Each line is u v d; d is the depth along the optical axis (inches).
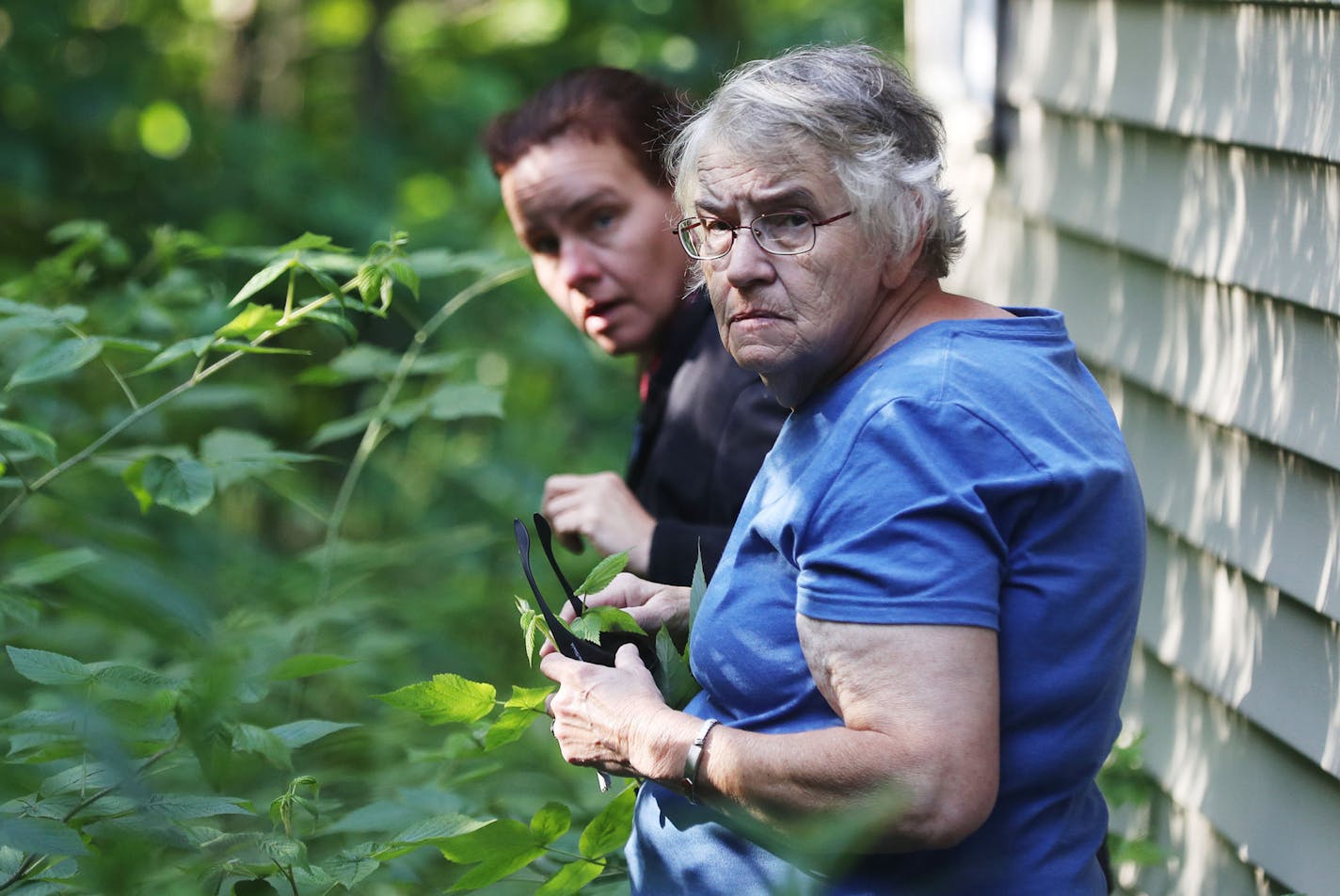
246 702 135.8
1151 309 191.5
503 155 175.5
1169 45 189.0
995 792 99.4
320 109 579.5
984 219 255.3
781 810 103.2
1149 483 189.9
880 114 108.9
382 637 234.4
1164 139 189.6
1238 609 164.1
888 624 99.2
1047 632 104.2
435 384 410.6
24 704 193.9
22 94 438.9
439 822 130.3
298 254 153.9
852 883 108.5
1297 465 151.3
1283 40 156.9
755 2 617.3
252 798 171.9
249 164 461.1
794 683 108.6
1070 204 220.4
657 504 164.9
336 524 213.3
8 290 220.8
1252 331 162.6
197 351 152.3
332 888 133.7
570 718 118.6
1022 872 107.3
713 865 115.3
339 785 191.0
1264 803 157.3
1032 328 110.8
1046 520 103.6
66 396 275.7
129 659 207.5
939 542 100.0
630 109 171.2
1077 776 109.6
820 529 104.1
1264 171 161.0
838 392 111.2
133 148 456.4
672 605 136.8
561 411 425.1
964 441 102.3
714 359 159.0
